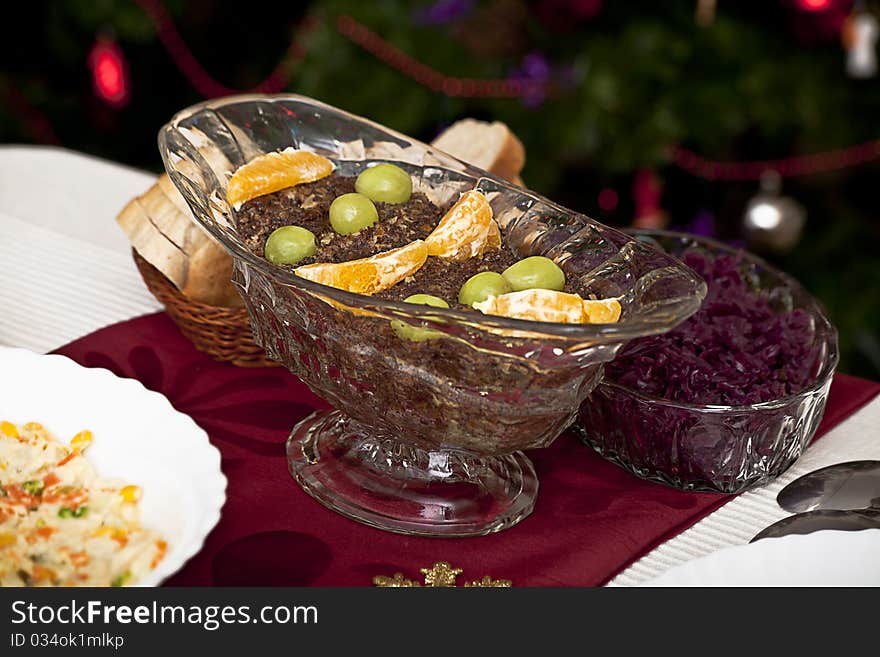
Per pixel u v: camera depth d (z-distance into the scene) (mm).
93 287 840
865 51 1241
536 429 639
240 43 1547
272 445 713
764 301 780
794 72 1341
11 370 674
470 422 632
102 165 1010
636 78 1330
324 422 725
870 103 1372
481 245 691
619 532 670
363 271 652
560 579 642
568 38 1370
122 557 604
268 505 673
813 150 1390
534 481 698
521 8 1399
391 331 618
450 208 733
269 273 633
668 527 674
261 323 677
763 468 692
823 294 1428
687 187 1482
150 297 835
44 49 1502
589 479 707
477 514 672
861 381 787
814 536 624
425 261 679
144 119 1557
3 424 661
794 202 1425
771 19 1359
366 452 698
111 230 916
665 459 691
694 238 808
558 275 667
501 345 605
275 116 772
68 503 630
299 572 637
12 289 826
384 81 1388
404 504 674
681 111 1334
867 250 1470
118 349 776
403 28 1359
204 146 740
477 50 1399
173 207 757
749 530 675
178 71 1550
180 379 756
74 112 1522
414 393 629
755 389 698
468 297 650
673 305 623
